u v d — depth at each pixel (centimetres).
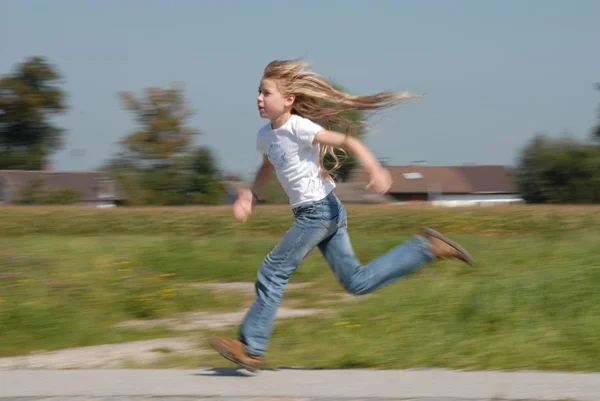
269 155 435
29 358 584
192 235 2367
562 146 4300
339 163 440
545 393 405
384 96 430
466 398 396
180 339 653
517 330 575
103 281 825
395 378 447
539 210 2286
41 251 1062
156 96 4244
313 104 430
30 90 5572
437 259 448
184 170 4300
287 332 623
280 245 439
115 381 443
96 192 4881
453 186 6525
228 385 431
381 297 716
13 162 5519
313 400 397
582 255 942
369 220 2308
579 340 532
